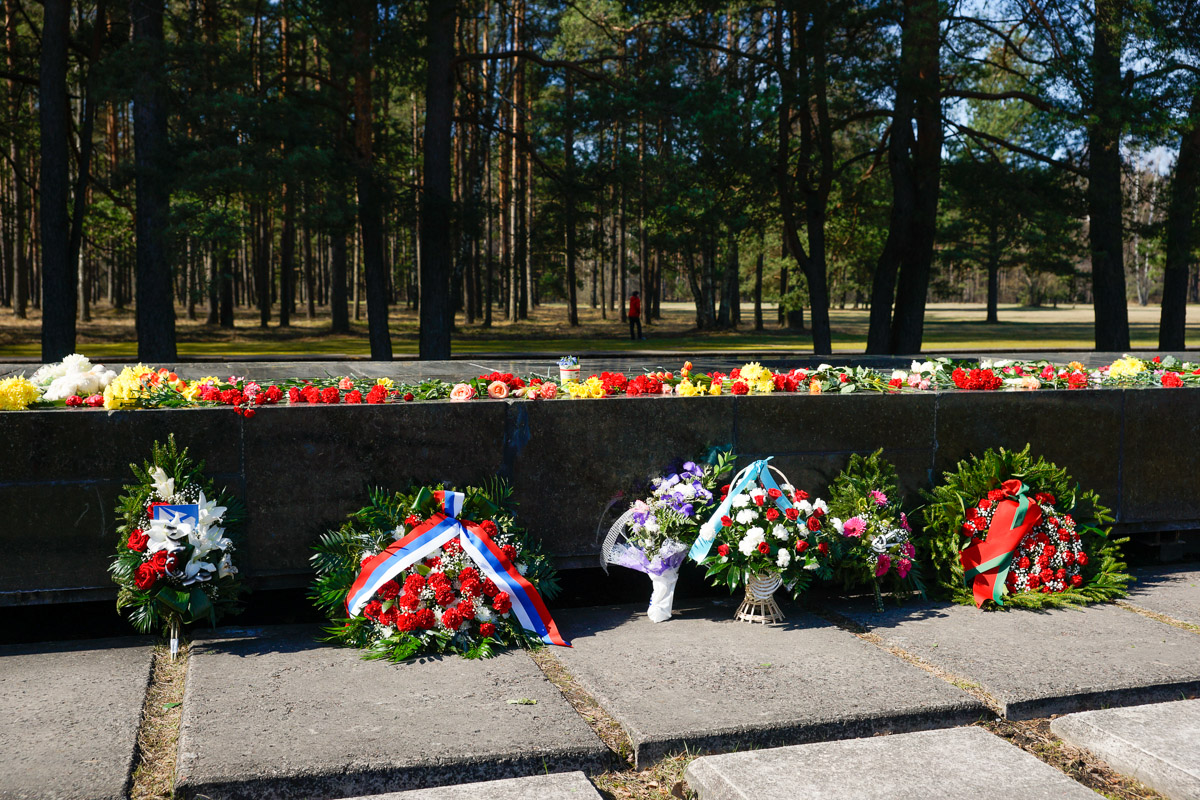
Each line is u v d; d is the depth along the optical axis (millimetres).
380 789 3285
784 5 19875
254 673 4246
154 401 4996
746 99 20453
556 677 4285
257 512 4938
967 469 5738
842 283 47469
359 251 50250
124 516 4656
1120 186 22312
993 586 5402
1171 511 6480
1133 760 3471
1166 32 19844
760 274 45656
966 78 22453
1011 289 134125
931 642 4734
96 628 5000
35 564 4668
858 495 5426
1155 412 6398
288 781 3211
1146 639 4781
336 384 5961
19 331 36250
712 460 5555
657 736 3557
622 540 5316
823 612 5312
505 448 5258
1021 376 6668
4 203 34469
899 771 3355
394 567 4645
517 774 3402
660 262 49812
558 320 50812
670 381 6125
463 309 57312
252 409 4879
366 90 21000
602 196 24031
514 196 40688
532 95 37781
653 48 22781
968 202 23031
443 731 3598
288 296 40000
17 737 3545
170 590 4465
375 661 4430
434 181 21641
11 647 4637
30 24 24594
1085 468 6277
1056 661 4430
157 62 18406
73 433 4672
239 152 17469
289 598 5445
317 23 20859
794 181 23719
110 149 36156
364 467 5055
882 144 24688
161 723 3770
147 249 19344
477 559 4695
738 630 4965
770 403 5656
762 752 3512
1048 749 3691
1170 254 22938
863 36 21016
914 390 6082
